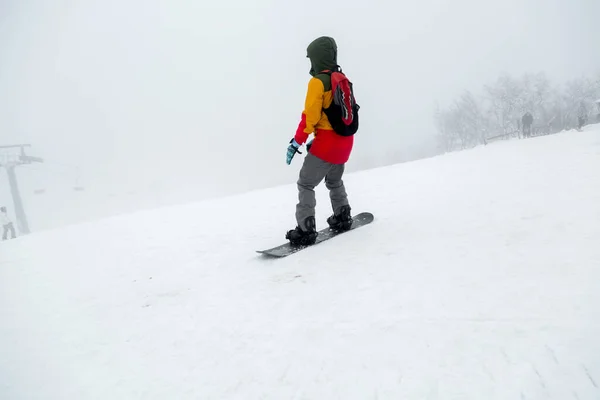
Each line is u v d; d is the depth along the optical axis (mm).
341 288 2207
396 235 2988
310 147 3070
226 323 2035
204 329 2010
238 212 5789
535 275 1949
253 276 2662
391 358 1508
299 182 3123
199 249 3713
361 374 1447
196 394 1492
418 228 3082
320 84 2877
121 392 1577
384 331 1697
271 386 1470
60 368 1825
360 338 1680
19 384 1724
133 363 1790
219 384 1533
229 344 1822
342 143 3035
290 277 2510
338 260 2652
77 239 5332
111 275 3250
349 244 2957
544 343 1422
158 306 2414
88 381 1689
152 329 2105
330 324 1841
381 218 3631
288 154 3002
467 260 2283
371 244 2869
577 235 2385
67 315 2479
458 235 2756
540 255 2178
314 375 1490
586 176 4098
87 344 2035
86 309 2539
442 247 2562
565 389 1195
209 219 5457
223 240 3971
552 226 2623
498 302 1759
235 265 2992
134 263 3537
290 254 2975
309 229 3082
